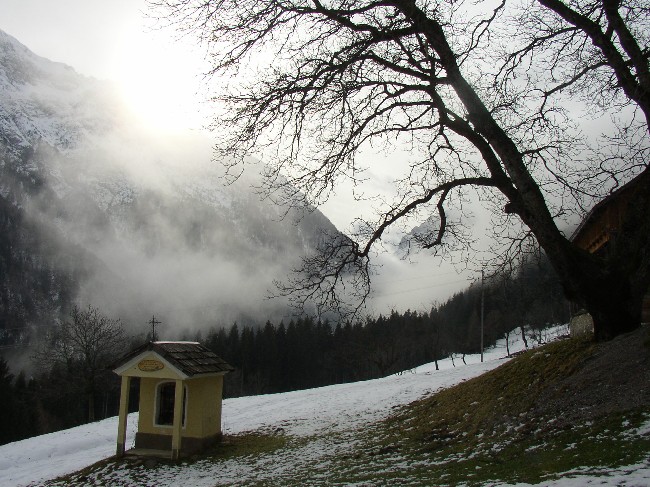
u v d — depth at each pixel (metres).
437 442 13.77
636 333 12.48
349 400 28.33
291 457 16.64
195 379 19.81
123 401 19.47
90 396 53.53
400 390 28.16
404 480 10.13
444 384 26.86
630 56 10.62
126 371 19.47
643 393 10.17
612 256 12.20
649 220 11.61
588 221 18.48
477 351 81.19
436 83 12.10
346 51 11.98
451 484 8.81
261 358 90.12
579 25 11.30
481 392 16.84
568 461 8.36
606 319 12.83
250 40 11.80
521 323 50.28
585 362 13.13
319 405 28.42
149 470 17.64
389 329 71.88
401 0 11.33
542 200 11.72
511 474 8.62
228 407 35.06
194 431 19.47
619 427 9.21
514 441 11.12
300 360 89.38
